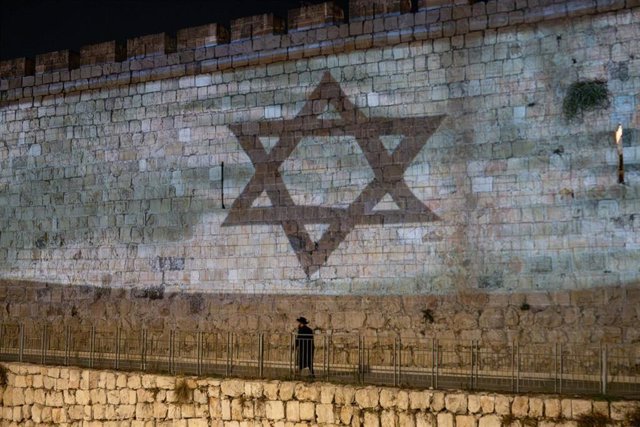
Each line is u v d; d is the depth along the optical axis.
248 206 24.03
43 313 26.89
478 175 21.23
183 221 24.97
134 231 25.70
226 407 18.36
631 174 19.75
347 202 22.69
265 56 23.98
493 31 21.34
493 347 20.52
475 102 21.42
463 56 21.62
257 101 24.17
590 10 20.31
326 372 19.34
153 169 25.61
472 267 21.05
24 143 27.98
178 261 24.89
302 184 23.33
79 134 27.02
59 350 25.38
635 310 19.38
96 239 26.33
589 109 20.25
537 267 20.41
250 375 19.19
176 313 24.70
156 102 25.75
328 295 22.62
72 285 26.53
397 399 16.62
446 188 21.56
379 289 22.03
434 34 21.86
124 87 26.33
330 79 23.19
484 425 15.84
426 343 21.23
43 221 27.34
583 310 19.84
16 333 27.16
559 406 15.35
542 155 20.62
